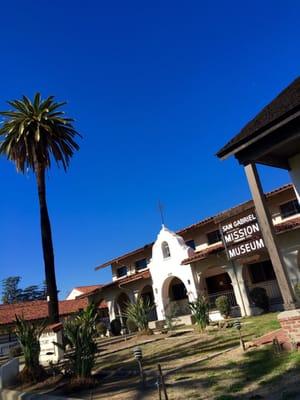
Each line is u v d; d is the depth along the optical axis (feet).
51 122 79.97
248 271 78.07
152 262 90.58
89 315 38.06
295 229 60.95
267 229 30.96
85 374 34.32
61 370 41.86
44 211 75.56
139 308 71.41
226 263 74.95
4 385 40.55
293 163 38.27
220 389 23.13
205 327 56.08
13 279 331.16
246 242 48.29
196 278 80.38
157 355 42.32
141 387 28.37
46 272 71.61
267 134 30.63
